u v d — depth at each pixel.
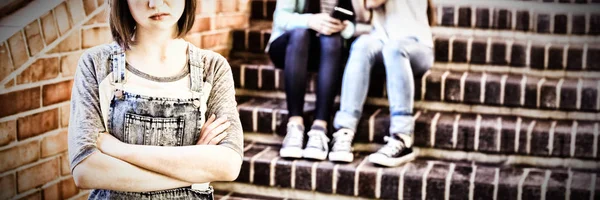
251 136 3.91
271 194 3.57
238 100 4.08
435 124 3.65
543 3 4.26
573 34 4.13
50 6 2.90
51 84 2.95
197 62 1.87
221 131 1.87
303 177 3.48
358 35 3.90
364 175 3.40
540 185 3.27
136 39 1.83
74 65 3.07
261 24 4.64
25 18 2.80
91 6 3.12
